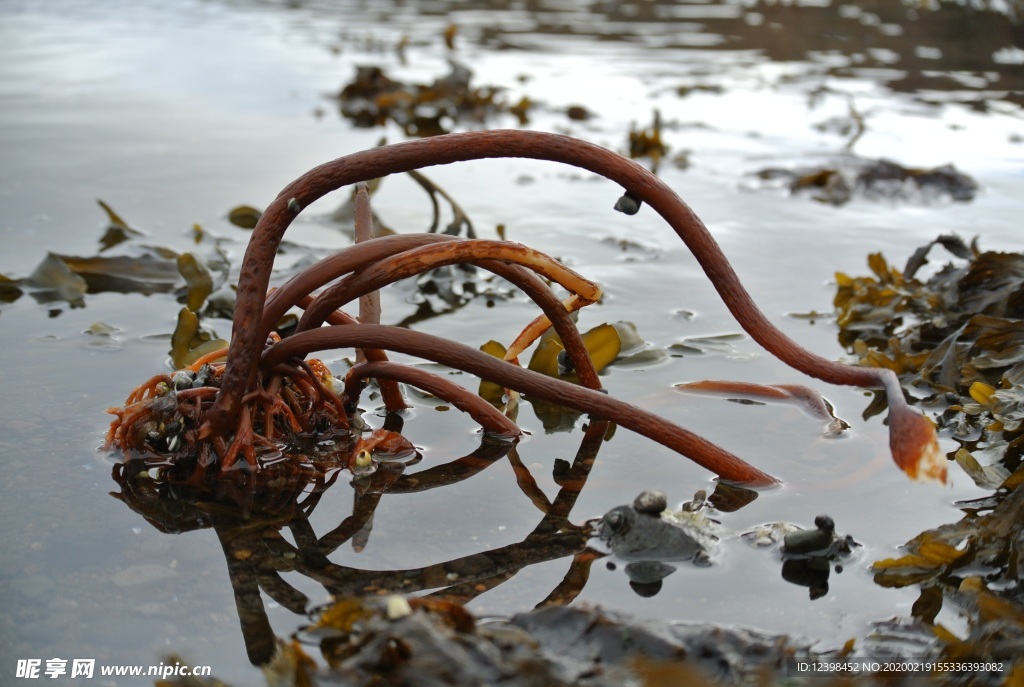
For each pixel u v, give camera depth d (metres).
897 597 1.77
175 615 1.73
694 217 2.08
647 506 1.96
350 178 2.06
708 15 11.27
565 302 2.43
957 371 2.70
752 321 2.10
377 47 9.02
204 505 2.11
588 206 4.62
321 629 1.67
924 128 6.03
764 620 1.71
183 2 12.26
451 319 3.29
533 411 2.60
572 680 1.50
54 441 2.37
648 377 2.80
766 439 2.41
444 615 1.61
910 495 2.14
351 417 2.42
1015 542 1.90
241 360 2.14
